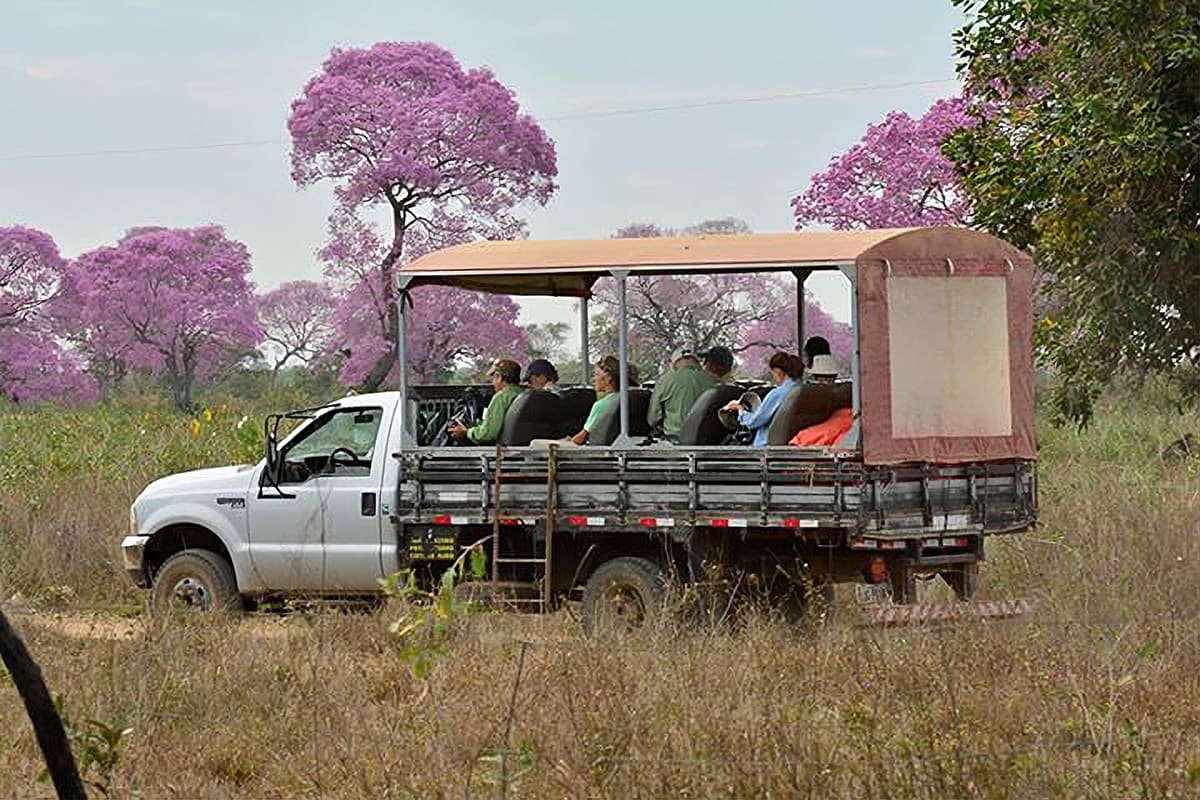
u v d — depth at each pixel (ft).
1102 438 166.40
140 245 487.20
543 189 393.09
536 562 88.89
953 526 85.35
